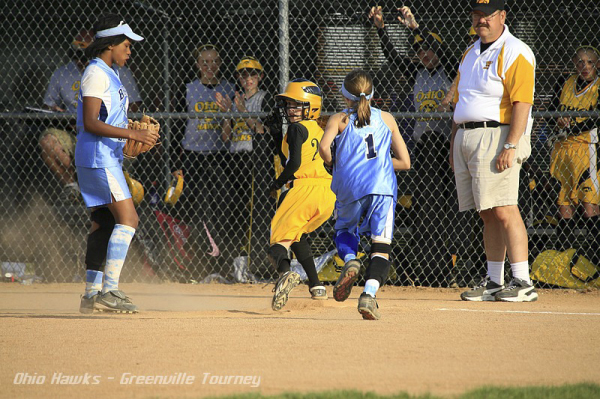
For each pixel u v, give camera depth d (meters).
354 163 15.72
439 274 25.67
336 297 15.85
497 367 10.62
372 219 15.77
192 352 11.74
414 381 9.67
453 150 21.62
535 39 31.91
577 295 23.55
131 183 27.52
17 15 34.38
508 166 20.47
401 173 27.09
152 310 19.00
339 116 16.06
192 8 33.41
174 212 28.25
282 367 10.56
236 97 26.56
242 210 27.75
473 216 26.19
